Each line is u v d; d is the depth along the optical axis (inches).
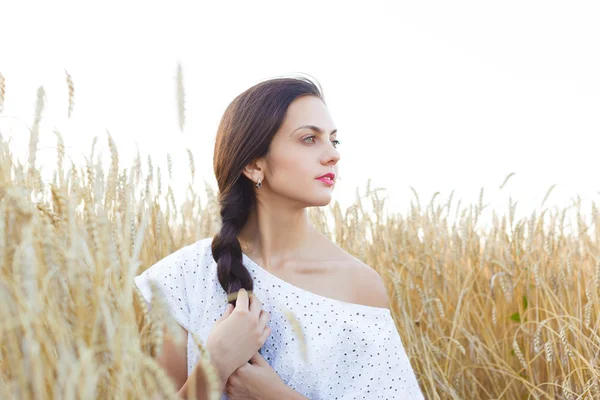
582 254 125.5
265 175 72.6
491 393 122.6
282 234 75.0
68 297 40.1
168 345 70.9
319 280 74.1
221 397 68.6
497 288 130.5
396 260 126.4
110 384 39.2
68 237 42.1
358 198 132.9
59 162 48.9
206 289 74.2
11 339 36.1
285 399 65.8
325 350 69.7
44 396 36.0
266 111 70.5
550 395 110.5
